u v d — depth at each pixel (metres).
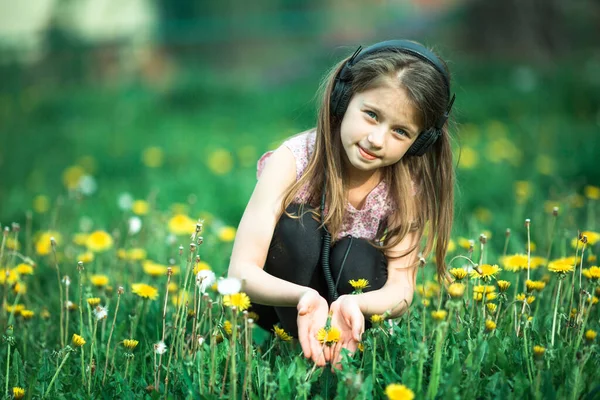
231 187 7.64
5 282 3.44
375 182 3.16
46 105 16.09
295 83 18.36
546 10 19.05
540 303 3.48
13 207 7.47
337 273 3.05
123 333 3.35
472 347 2.74
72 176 9.03
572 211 5.07
